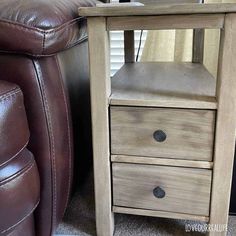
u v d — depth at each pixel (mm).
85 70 1080
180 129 795
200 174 821
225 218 844
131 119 812
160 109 789
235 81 725
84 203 1088
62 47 765
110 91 834
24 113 708
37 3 718
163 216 887
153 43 1446
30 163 723
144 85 921
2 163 646
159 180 854
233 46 704
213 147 790
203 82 944
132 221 999
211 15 697
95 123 823
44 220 834
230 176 803
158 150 826
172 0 1011
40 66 740
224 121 759
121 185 880
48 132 778
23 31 673
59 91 802
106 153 845
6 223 671
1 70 735
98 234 928
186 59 1445
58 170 821
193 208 859
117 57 1691
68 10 792
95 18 740
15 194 671
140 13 708
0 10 687
